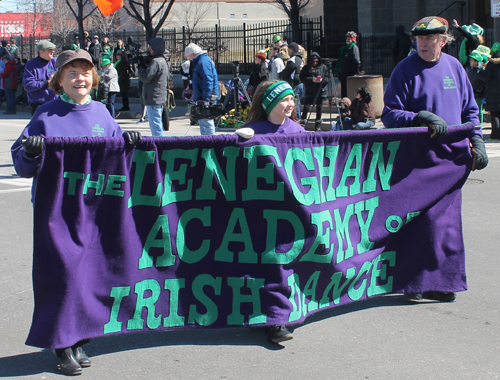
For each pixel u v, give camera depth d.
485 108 12.12
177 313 3.81
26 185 8.97
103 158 3.52
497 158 10.52
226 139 3.76
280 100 4.23
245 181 3.84
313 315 4.39
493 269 5.31
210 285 3.85
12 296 4.86
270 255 3.85
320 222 3.95
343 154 4.12
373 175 4.25
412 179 4.36
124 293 3.66
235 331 4.14
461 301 4.62
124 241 3.62
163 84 10.38
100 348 3.90
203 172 3.77
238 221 3.85
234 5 50.94
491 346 3.87
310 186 3.94
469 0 22.17
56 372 3.60
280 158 3.86
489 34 22.06
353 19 26.33
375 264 4.36
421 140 4.34
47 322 3.43
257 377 3.51
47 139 3.37
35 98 9.06
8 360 3.76
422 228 4.44
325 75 13.53
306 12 37.12
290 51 13.83
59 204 3.44
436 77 4.52
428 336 4.03
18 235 6.52
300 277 4.02
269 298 3.86
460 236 4.54
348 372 3.56
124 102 17.64
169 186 3.73
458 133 4.42
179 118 16.58
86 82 3.82
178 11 45.25
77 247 3.47
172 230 3.76
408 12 22.30
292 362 3.69
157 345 3.94
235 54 25.09
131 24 41.25
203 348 3.89
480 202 7.67
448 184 4.45
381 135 4.20
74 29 45.38
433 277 4.51
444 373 3.53
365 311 4.45
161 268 3.76
